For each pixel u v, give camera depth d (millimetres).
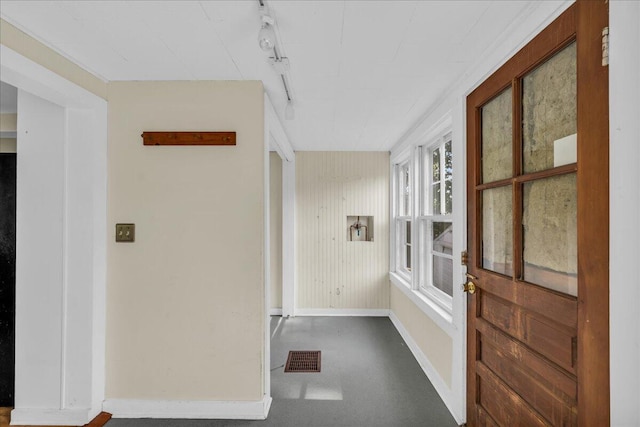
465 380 2014
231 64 1935
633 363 943
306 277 4406
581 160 1108
